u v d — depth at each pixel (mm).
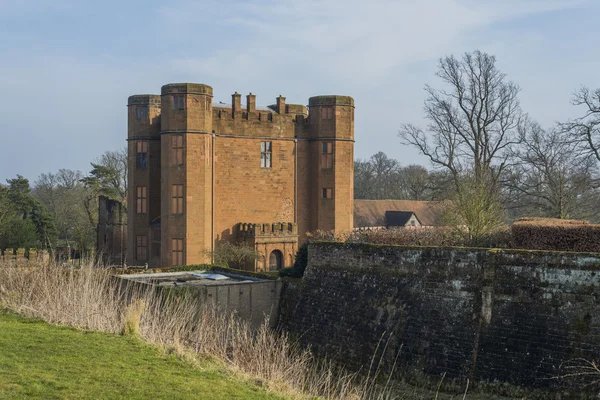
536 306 21031
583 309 20000
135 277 33656
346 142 47594
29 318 18922
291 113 49688
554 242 23766
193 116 43094
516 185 44906
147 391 12672
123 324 18188
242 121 46125
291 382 17188
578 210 44500
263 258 44594
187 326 24516
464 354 22203
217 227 45125
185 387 13250
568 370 19672
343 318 27062
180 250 43156
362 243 27578
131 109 48312
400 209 72188
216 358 17156
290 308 30156
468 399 21125
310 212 48469
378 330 25219
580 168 42531
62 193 85750
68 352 14914
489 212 33156
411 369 23375
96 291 21391
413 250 25047
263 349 20594
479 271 22734
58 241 73062
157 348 16438
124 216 56969
